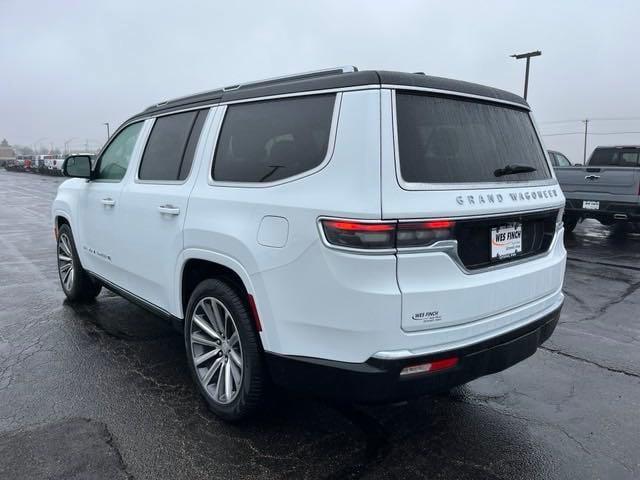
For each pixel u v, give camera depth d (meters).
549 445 3.06
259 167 2.97
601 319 5.47
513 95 3.28
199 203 3.27
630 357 4.41
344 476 2.74
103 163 4.88
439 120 2.70
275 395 3.11
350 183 2.44
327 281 2.49
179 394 3.61
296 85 2.90
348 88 2.59
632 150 11.92
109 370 3.98
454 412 3.44
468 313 2.61
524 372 4.09
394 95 2.54
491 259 2.77
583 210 10.51
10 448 2.91
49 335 4.72
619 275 7.56
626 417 3.40
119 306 5.63
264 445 3.01
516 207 2.85
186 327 3.51
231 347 3.18
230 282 3.17
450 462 2.88
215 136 3.37
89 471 2.72
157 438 3.05
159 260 3.73
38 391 3.62
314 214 2.52
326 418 3.32
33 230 11.84
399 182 2.42
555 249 3.34
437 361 2.51
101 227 4.66
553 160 12.92
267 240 2.75
